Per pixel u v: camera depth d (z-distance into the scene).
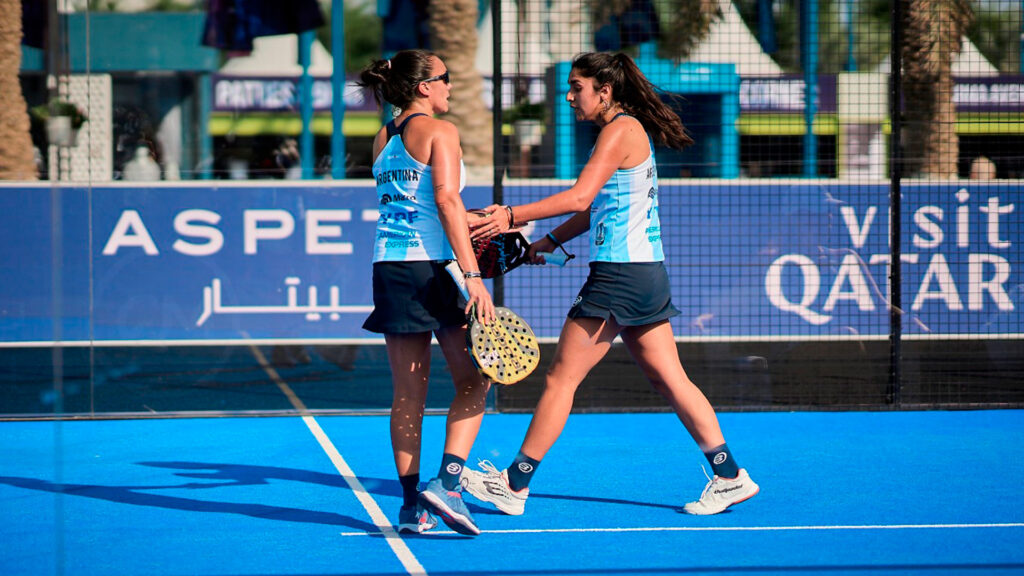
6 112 23.34
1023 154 26.33
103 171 23.72
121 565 12.63
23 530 14.20
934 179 25.94
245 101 24.39
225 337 23.62
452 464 13.78
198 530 14.17
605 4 25.69
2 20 23.20
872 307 24.59
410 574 12.24
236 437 20.84
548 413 14.80
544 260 15.44
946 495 15.98
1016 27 26.44
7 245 22.97
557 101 25.58
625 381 25.75
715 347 25.11
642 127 14.61
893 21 23.41
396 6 25.09
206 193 23.52
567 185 24.39
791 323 24.61
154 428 21.88
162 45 23.98
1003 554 12.94
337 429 21.72
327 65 24.75
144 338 23.44
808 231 24.52
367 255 23.88
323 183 23.70
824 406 23.70
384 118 24.83
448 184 13.02
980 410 23.58
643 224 14.45
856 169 25.97
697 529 14.15
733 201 24.41
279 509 15.32
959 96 26.44
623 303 14.41
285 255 23.70
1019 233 24.52
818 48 26.77
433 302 13.32
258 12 24.47
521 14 25.52
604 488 16.55
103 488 16.61
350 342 23.86
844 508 15.24
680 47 25.83
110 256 23.31
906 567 12.41
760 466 18.00
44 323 23.16
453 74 25.48
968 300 24.53
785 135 25.75
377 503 15.65
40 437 20.92
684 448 19.61
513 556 12.94
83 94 23.64
